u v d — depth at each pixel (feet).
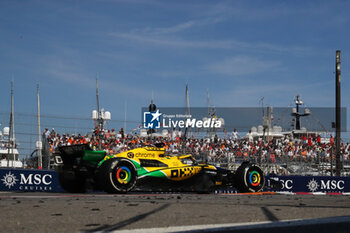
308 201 18.74
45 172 31.63
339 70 58.44
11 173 30.53
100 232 8.19
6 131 52.75
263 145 69.92
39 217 10.66
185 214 11.49
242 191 31.07
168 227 8.77
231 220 10.03
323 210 12.75
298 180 39.47
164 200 18.11
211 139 69.97
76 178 27.43
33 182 31.17
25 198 18.54
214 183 31.50
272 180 38.11
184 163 30.35
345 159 64.23
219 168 32.35
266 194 29.68
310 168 54.85
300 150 65.77
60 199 18.15
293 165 54.60
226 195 26.71
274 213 11.76
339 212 12.09
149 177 27.43
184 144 63.98
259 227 8.68
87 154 25.90
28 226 9.06
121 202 16.15
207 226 8.88
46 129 55.67
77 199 18.25
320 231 8.17
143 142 61.11
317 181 40.34
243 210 12.75
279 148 68.80
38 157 43.47
